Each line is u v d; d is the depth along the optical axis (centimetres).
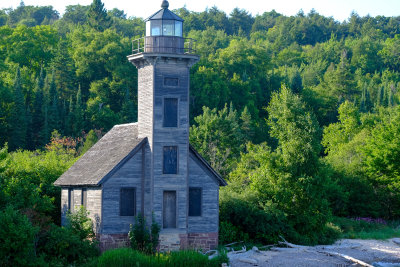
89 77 11738
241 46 14188
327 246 4525
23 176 4647
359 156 6744
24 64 13000
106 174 3781
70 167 4581
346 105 9950
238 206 4450
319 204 4666
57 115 9338
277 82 14012
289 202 4631
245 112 10388
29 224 3139
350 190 6206
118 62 11644
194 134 8112
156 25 4025
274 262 3788
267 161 4756
